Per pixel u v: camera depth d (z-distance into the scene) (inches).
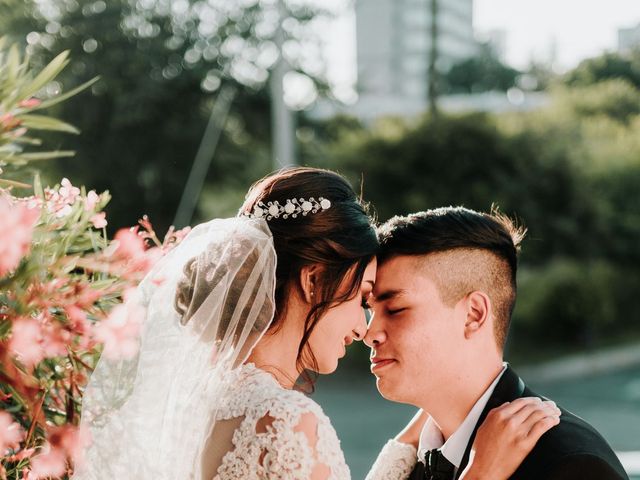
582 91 932.6
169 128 543.2
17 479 61.8
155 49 533.6
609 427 398.9
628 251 682.8
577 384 523.2
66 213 66.1
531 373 551.8
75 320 58.5
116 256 62.4
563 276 627.2
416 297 75.0
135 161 542.0
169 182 550.3
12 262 52.6
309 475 60.6
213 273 67.4
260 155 601.6
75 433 58.9
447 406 77.0
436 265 75.0
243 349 67.6
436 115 609.6
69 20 505.4
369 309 78.7
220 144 576.1
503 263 76.9
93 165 531.2
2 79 62.5
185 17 555.8
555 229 631.2
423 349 75.1
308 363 71.5
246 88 587.8
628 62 1202.0
